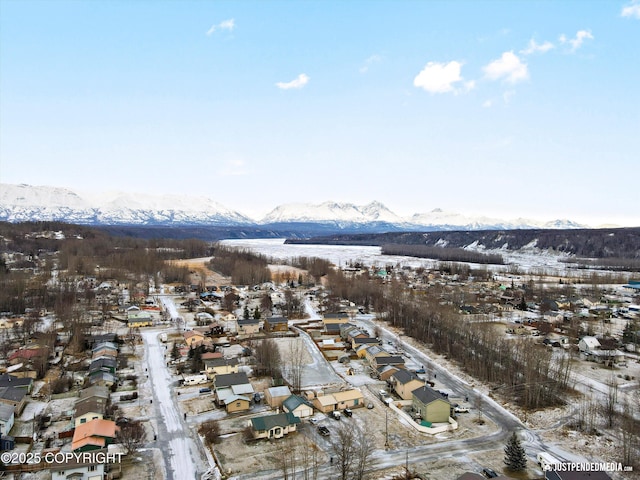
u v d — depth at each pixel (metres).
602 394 97.62
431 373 113.00
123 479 64.44
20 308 150.75
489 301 195.00
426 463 70.25
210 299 195.25
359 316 176.12
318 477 65.25
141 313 157.62
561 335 143.38
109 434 71.88
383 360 114.69
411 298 179.38
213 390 97.69
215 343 132.62
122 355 119.38
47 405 87.88
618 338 139.50
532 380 95.31
